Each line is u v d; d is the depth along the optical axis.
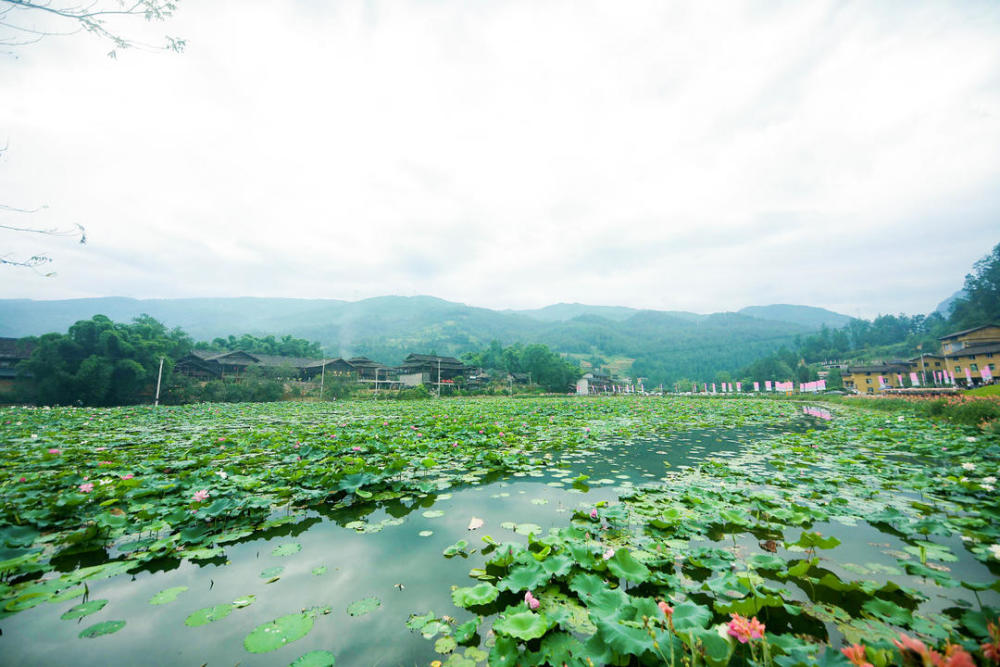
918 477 6.02
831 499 5.19
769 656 2.01
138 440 9.82
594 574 3.02
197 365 42.78
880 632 2.46
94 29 3.66
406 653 2.36
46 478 5.86
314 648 2.40
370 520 4.61
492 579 3.20
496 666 2.16
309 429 11.92
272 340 68.94
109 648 2.41
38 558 3.53
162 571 3.41
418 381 57.81
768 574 3.22
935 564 3.44
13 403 26.39
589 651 2.17
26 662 2.27
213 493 4.77
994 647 1.86
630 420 15.59
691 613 2.32
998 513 4.42
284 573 3.35
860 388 58.66
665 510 4.43
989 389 21.39
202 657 2.33
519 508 4.99
